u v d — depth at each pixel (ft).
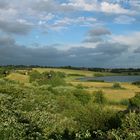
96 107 71.26
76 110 80.02
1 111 71.82
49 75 329.52
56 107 103.24
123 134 48.98
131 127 50.83
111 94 265.75
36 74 343.67
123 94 273.33
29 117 70.13
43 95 126.72
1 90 112.88
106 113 67.77
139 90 364.58
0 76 364.79
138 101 195.11
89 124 66.28
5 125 58.08
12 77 354.74
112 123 65.87
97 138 53.98
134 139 46.57
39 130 62.85
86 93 182.60
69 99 136.15
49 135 61.46
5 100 88.99
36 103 97.71
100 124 65.77
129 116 53.57
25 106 90.63
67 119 72.59
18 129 57.62
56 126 66.74
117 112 68.74
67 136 62.95
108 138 50.80
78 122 68.80
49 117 75.61
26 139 54.54
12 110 77.25
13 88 119.24
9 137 53.06
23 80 328.90
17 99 96.27
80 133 61.87
